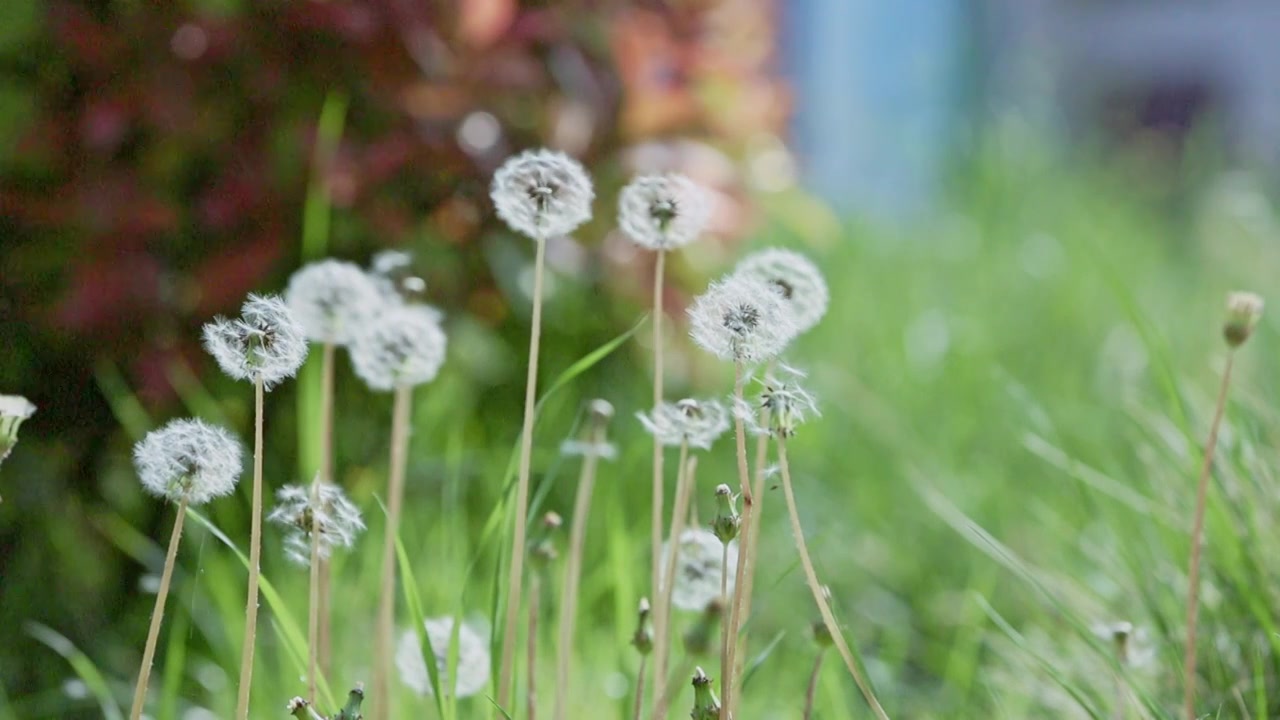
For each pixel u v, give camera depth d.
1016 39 10.62
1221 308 5.55
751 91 4.32
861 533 4.04
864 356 5.30
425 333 2.07
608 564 3.14
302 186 3.57
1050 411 4.46
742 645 1.96
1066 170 8.30
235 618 2.72
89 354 3.47
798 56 9.52
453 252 3.82
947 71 9.99
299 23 3.48
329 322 2.17
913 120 9.76
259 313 1.59
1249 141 11.51
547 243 3.88
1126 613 2.82
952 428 4.60
